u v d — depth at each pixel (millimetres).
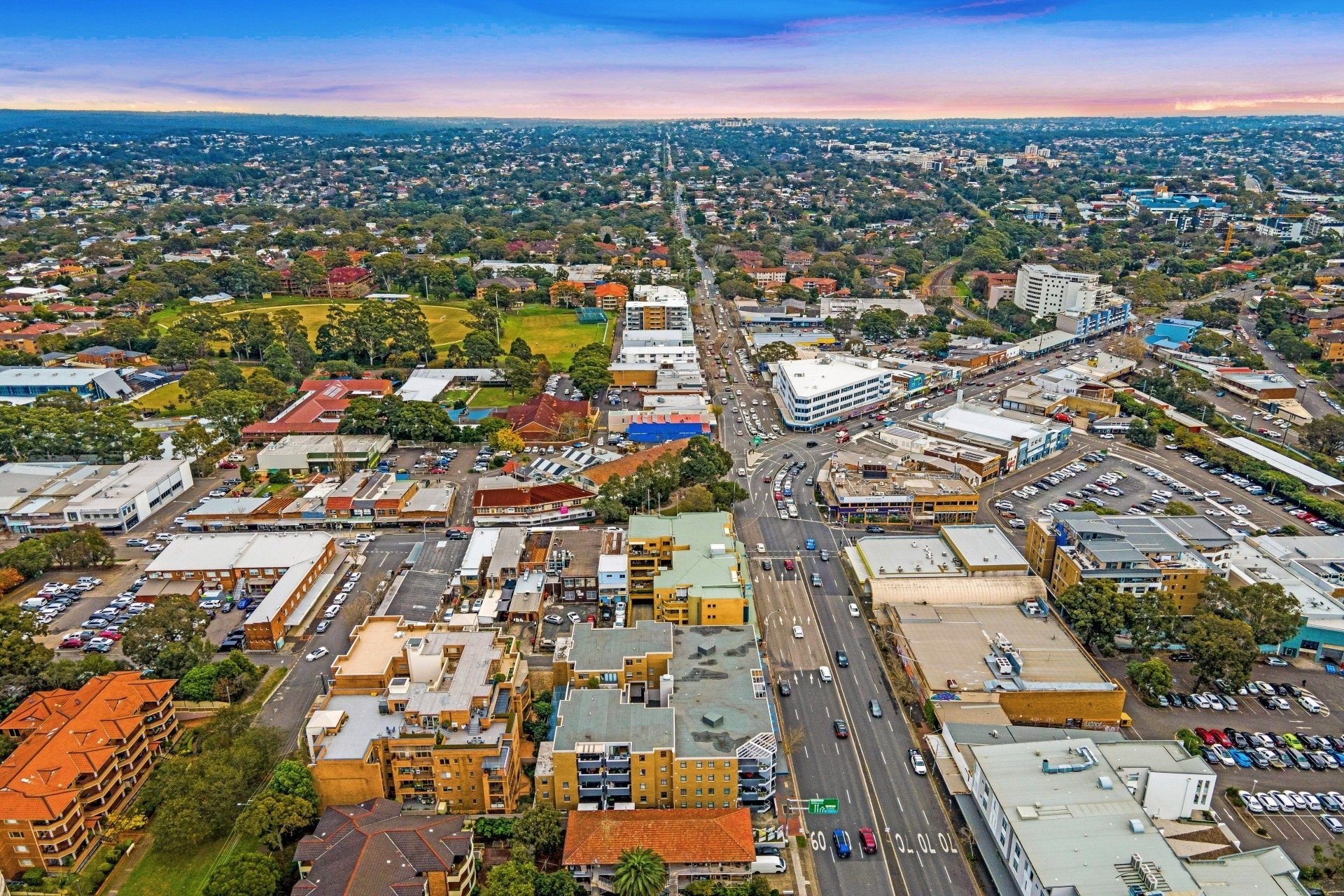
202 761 162125
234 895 136750
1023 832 141125
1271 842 157250
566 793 161375
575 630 198500
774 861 150500
